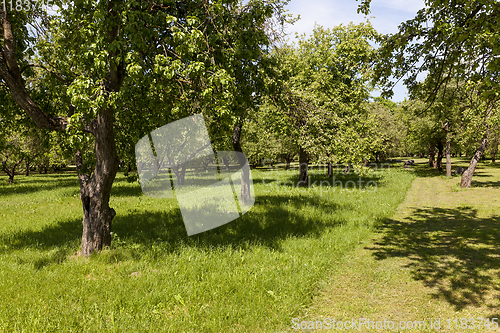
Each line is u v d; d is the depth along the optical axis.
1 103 7.30
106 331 3.49
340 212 10.57
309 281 4.97
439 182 21.81
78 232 8.06
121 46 5.22
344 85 17.16
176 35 4.86
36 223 9.39
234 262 5.70
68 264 5.63
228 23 6.23
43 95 7.75
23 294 4.41
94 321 3.70
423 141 30.59
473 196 14.96
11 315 3.79
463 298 4.65
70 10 6.27
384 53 7.94
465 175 18.19
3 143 8.65
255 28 6.65
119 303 4.13
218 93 5.35
